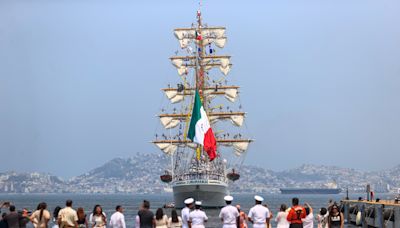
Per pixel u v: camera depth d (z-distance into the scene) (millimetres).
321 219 63969
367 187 100438
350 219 105375
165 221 48594
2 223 48250
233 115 173750
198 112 93812
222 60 179625
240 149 170375
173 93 175250
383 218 82625
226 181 162125
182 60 178625
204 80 177250
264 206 50281
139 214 48125
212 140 93500
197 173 151250
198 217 48750
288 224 53469
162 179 169125
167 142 170750
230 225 48344
